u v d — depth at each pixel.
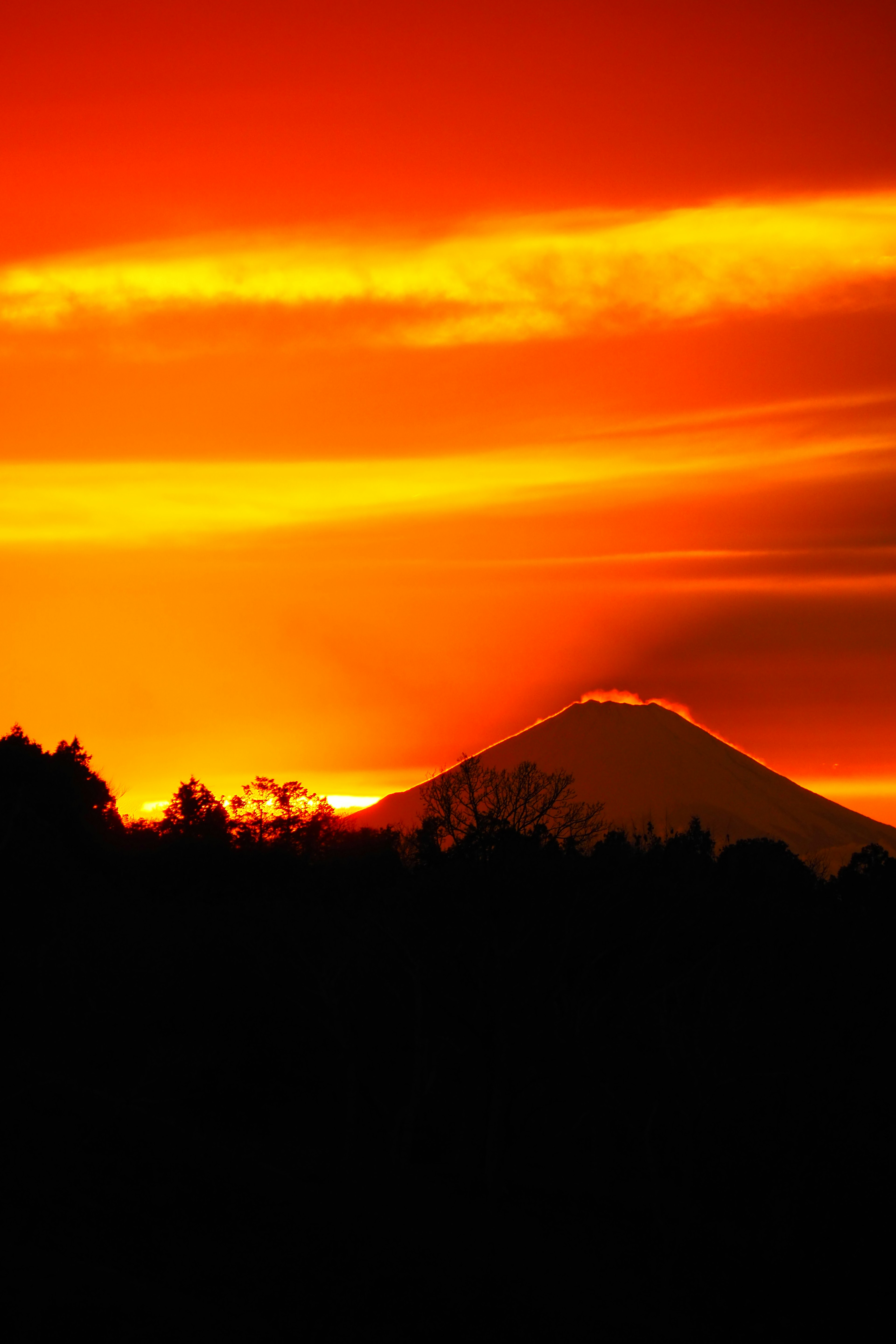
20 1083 78.62
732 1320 74.56
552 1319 71.81
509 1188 94.12
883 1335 73.31
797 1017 103.31
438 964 95.94
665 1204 76.31
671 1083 87.94
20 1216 70.06
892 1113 91.38
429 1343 67.25
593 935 97.56
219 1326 63.34
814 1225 82.38
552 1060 96.94
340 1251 75.75
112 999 87.06
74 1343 58.50
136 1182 79.50
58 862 98.81
